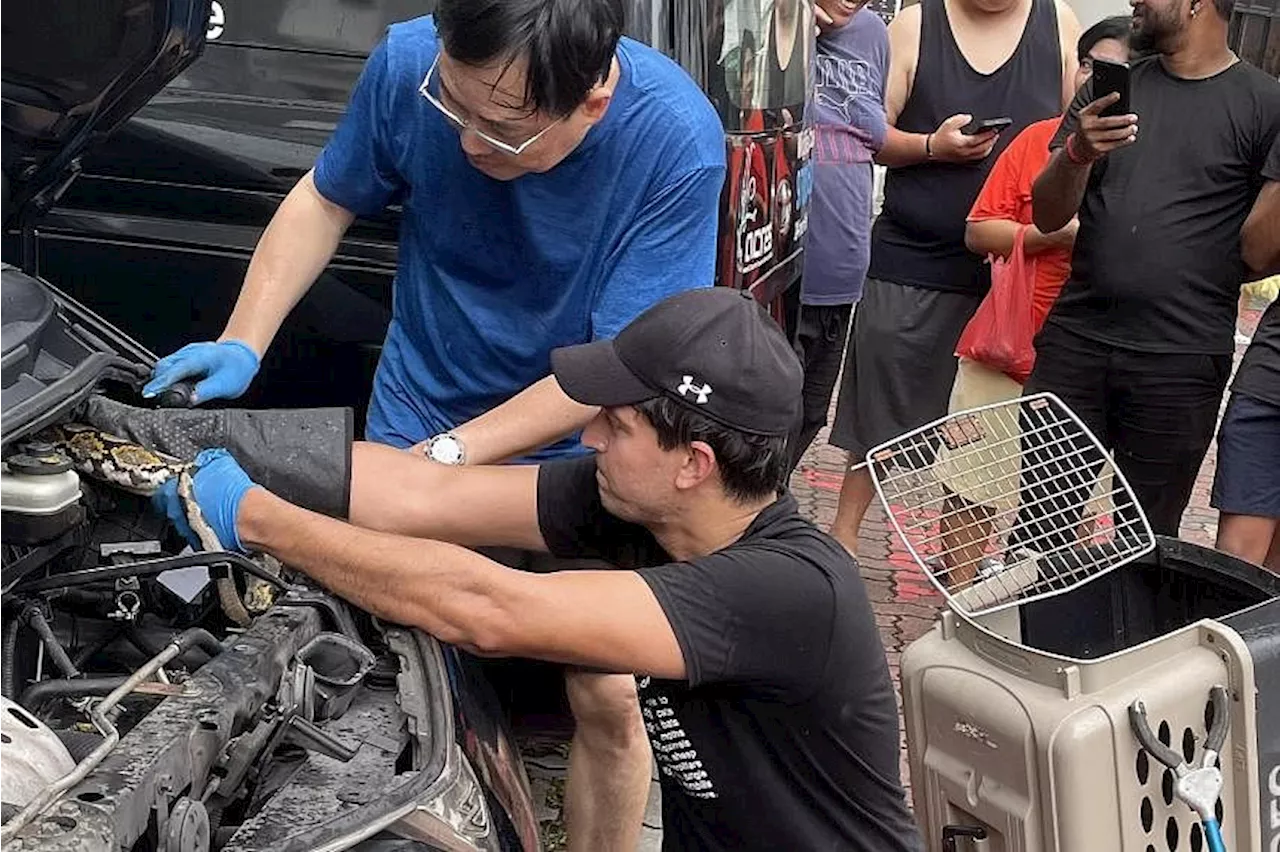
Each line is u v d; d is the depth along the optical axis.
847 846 2.13
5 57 1.99
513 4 2.12
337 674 2.06
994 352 4.46
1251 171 3.82
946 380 4.90
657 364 1.96
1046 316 4.42
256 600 2.20
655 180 2.52
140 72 2.10
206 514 2.04
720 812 2.16
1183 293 3.88
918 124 4.96
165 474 2.06
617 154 2.48
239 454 2.20
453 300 2.68
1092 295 3.99
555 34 2.15
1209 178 3.82
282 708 1.87
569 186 2.49
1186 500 4.12
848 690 2.03
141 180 3.27
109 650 2.25
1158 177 3.86
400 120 2.55
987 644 2.40
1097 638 2.85
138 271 3.31
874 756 2.10
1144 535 2.85
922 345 4.85
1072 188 3.91
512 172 2.39
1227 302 3.93
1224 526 4.00
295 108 3.23
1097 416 4.09
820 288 4.69
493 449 2.48
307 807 1.80
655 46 3.11
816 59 4.49
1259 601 2.65
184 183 3.27
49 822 1.48
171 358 2.40
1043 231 4.10
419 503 2.27
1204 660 2.36
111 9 1.96
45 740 1.64
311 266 2.72
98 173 3.27
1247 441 3.90
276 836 1.73
